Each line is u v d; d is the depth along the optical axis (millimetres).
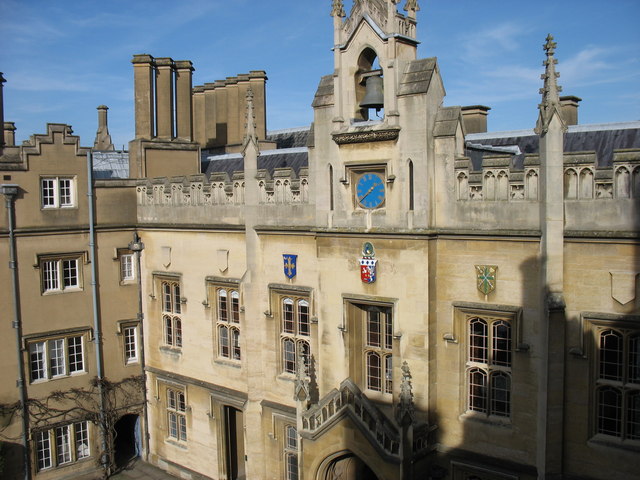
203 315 25891
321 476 19844
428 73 17969
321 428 19328
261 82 33219
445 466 18609
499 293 17328
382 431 17891
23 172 24922
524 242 16781
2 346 24625
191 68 30438
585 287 15938
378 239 19016
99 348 27203
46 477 26031
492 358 17781
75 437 26844
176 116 30594
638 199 15070
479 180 17469
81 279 26797
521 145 24359
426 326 18188
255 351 23469
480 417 18047
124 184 27750
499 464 17531
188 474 27062
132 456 29469
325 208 20281
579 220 15891
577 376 16188
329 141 20000
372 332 20219
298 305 22359
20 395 25062
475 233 17484
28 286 25234
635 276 15227
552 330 15977
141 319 28516
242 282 23328
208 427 26141
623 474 15766
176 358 27312
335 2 19484
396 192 18641
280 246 22484
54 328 25984
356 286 19672
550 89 15844
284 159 29125
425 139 17906
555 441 16344
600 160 20938
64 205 26297
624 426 15852
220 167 31547
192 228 25750
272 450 23438
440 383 18594
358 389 18828
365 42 18969
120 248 27828
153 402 28516
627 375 15719
